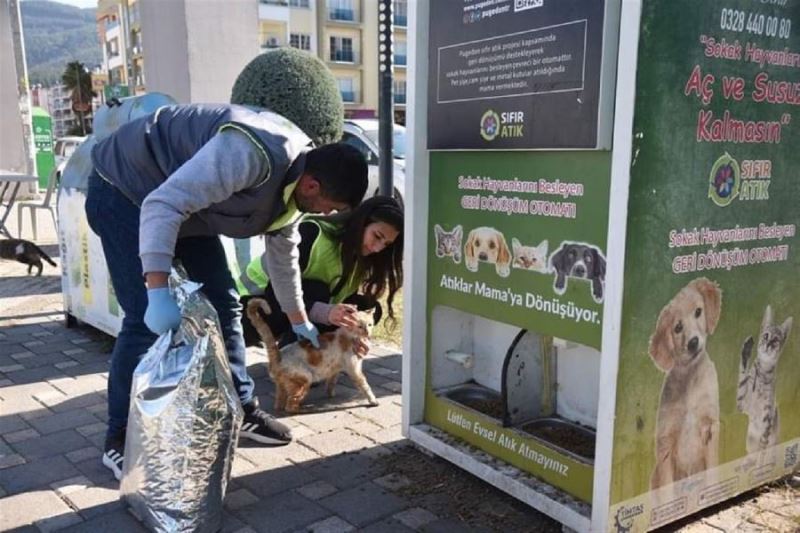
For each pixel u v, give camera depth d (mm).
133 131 2551
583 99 2111
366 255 3465
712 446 2430
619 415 2152
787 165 2414
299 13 45969
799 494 2666
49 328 5121
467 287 2725
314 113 4035
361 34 48281
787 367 2617
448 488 2740
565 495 2422
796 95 2379
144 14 6922
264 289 3672
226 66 6418
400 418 3410
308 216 3568
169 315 2205
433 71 2689
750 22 2188
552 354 2838
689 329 2268
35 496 2660
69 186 4719
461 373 3133
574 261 2270
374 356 4473
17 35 15703
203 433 2330
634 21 1942
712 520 2490
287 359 3416
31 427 3320
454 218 2746
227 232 2512
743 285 2387
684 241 2182
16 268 7641
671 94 2049
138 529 2436
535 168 2369
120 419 2842
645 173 2043
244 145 2193
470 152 2621
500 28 2369
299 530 2455
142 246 2164
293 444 3121
